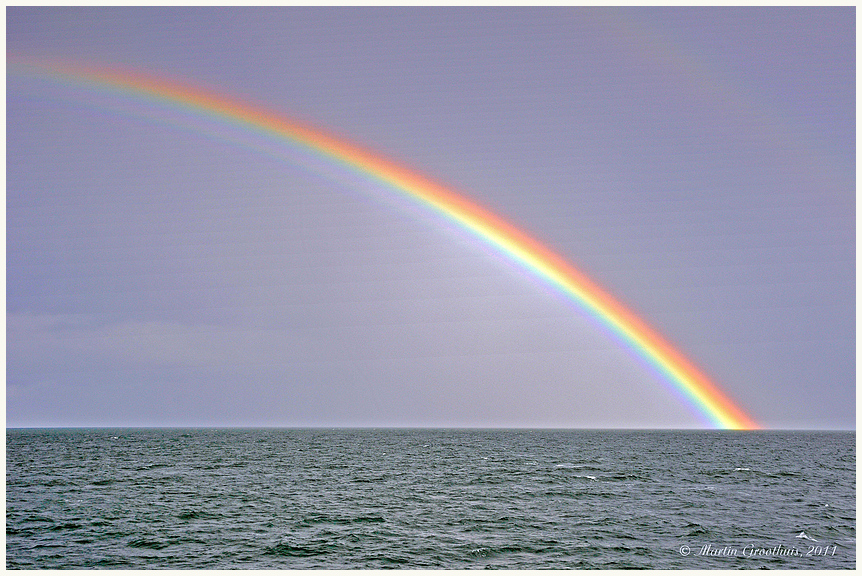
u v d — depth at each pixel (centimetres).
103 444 14612
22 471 7106
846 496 5278
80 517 4134
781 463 8800
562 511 4403
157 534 3656
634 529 3822
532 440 19075
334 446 14000
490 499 4953
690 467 7875
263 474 6838
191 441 17050
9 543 3459
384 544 3444
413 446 14138
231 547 3381
